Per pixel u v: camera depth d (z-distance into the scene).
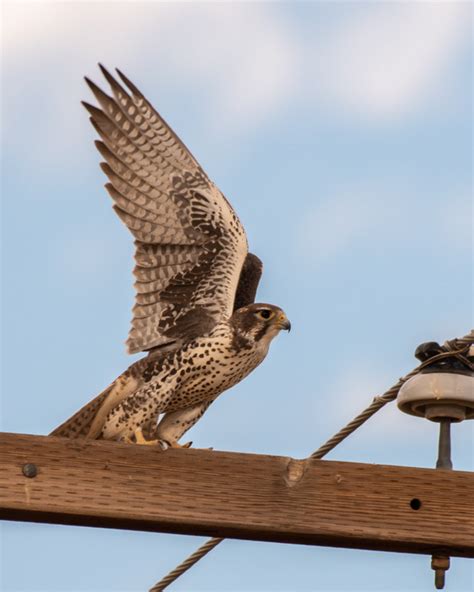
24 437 9.82
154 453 10.02
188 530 10.20
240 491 10.11
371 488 10.33
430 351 11.27
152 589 11.78
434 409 11.06
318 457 11.74
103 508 9.83
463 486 10.45
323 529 10.17
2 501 9.66
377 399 11.54
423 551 10.62
